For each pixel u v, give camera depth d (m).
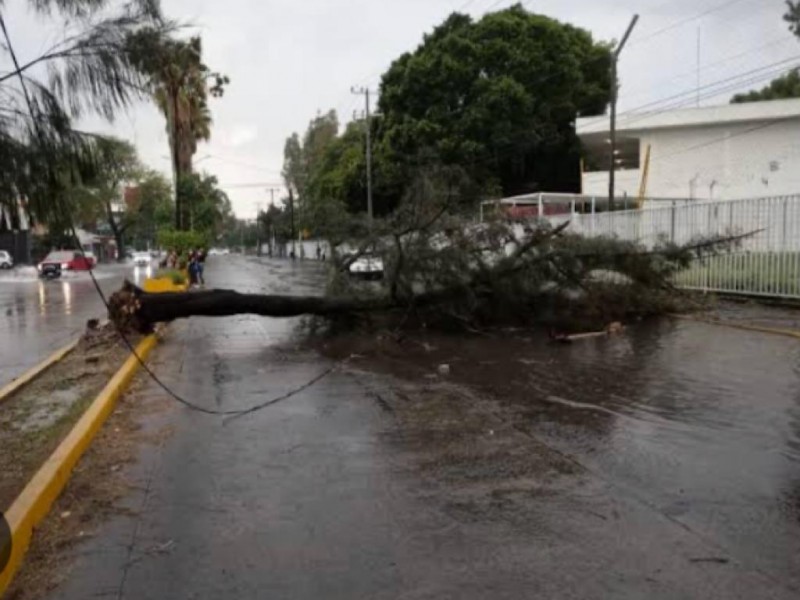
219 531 5.15
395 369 11.52
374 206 54.84
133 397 9.68
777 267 17.86
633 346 13.09
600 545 4.79
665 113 41.22
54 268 41.66
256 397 9.64
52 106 4.45
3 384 10.59
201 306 13.76
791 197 17.50
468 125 43.22
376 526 5.19
